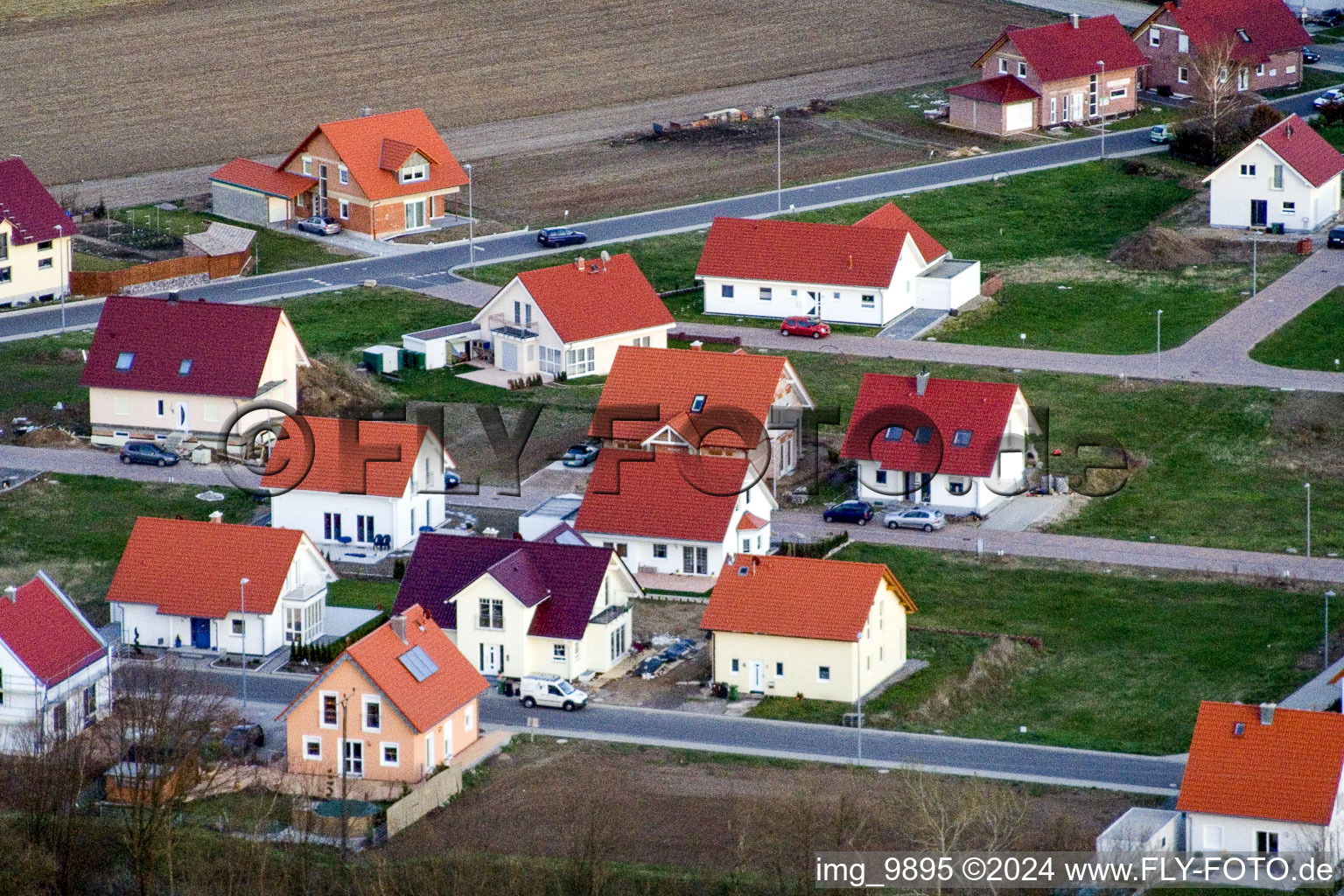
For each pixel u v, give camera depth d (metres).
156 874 193.12
